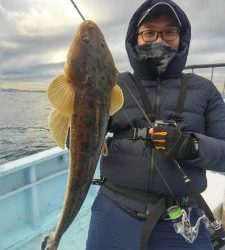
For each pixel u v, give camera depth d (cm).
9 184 329
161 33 205
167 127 175
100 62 147
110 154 200
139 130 189
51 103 138
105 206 204
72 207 152
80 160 148
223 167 189
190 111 197
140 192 193
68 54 144
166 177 188
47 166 369
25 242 315
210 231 210
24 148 1773
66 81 142
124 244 196
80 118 145
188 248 192
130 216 195
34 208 345
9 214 330
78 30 148
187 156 177
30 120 3130
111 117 202
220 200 348
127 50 214
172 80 206
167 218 194
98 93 147
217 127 199
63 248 311
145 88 205
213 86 208
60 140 144
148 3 208
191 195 195
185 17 210
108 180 206
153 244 195
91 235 209
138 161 190
